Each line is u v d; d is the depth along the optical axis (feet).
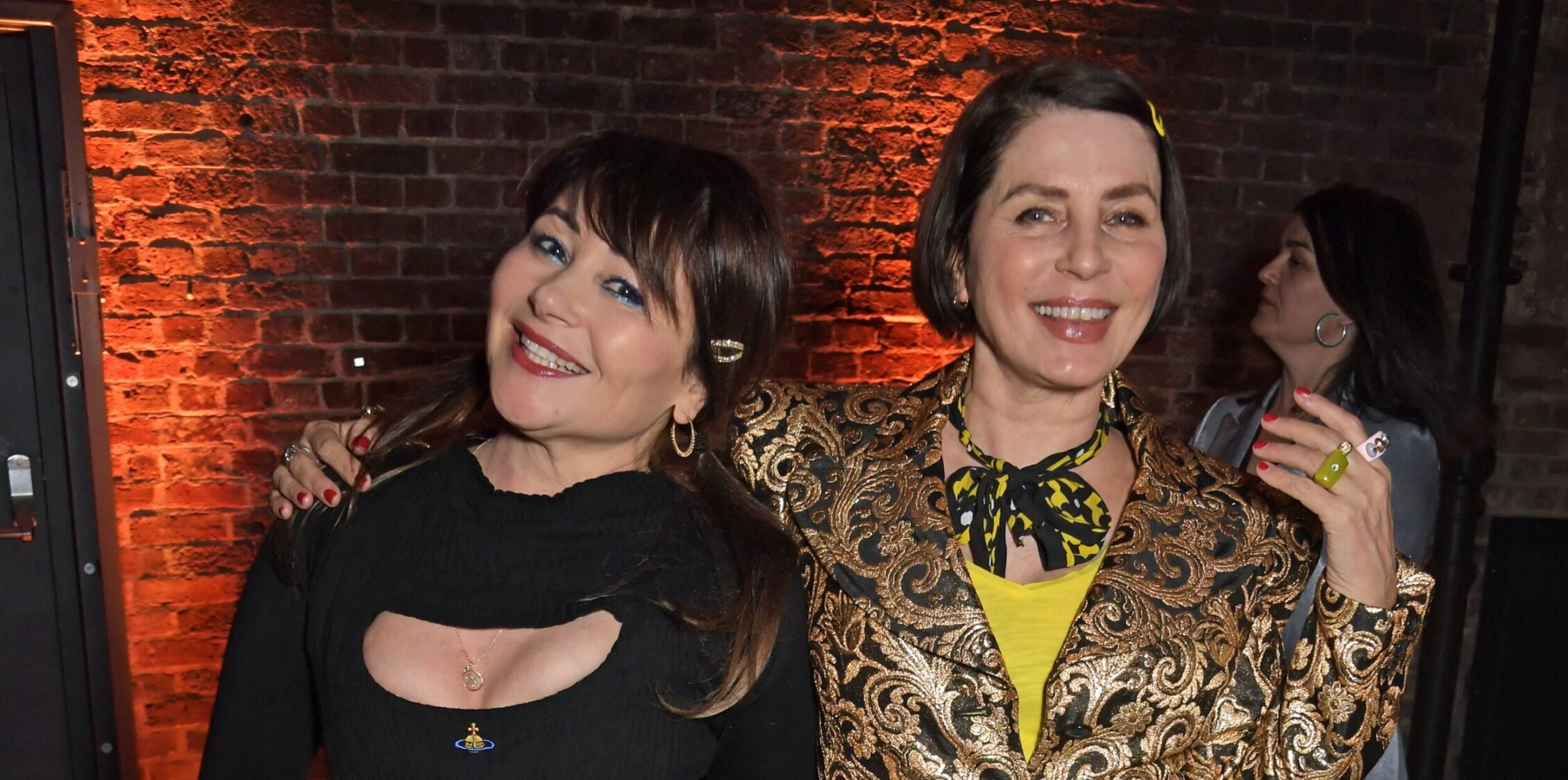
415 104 8.75
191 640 9.03
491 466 3.84
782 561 3.67
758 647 3.57
